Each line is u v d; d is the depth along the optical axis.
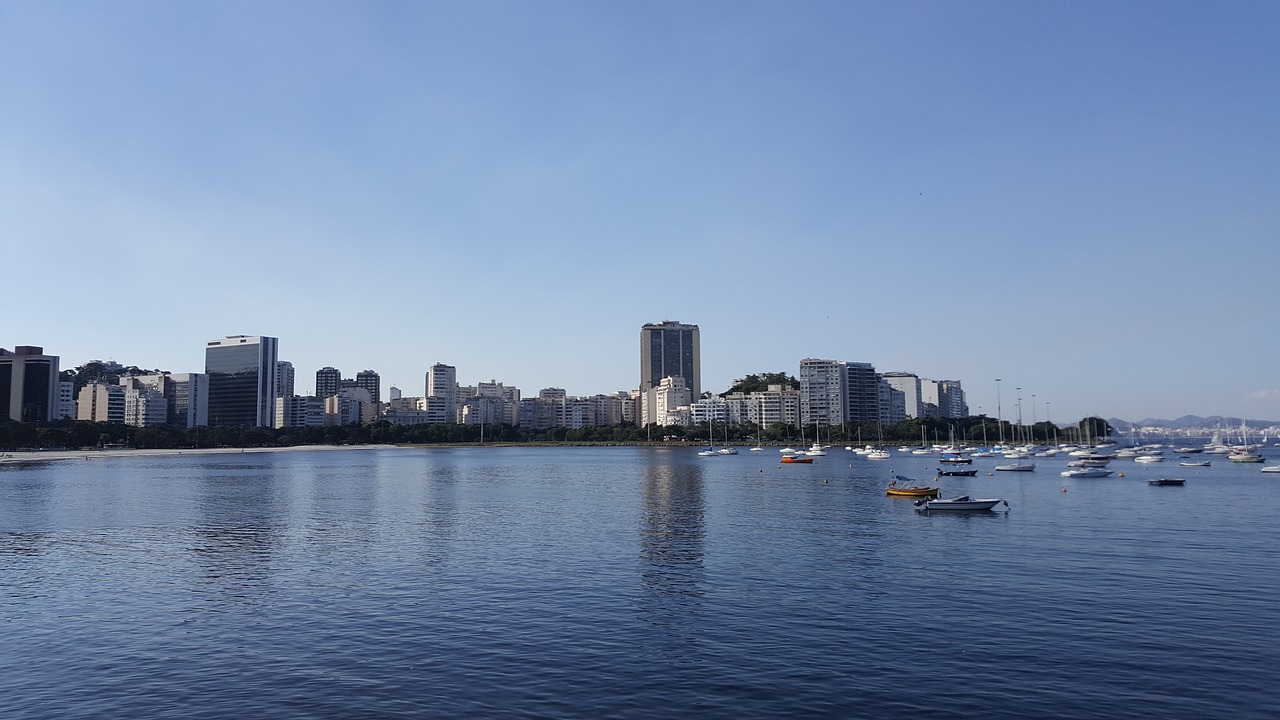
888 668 37.56
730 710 32.75
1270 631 43.00
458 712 32.72
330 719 32.09
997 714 32.19
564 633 43.59
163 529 87.88
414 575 59.81
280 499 124.56
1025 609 48.09
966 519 93.31
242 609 49.72
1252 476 176.00
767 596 52.00
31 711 33.34
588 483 160.75
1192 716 31.84
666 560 65.44
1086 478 170.75
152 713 33.00
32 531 86.69
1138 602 49.69
